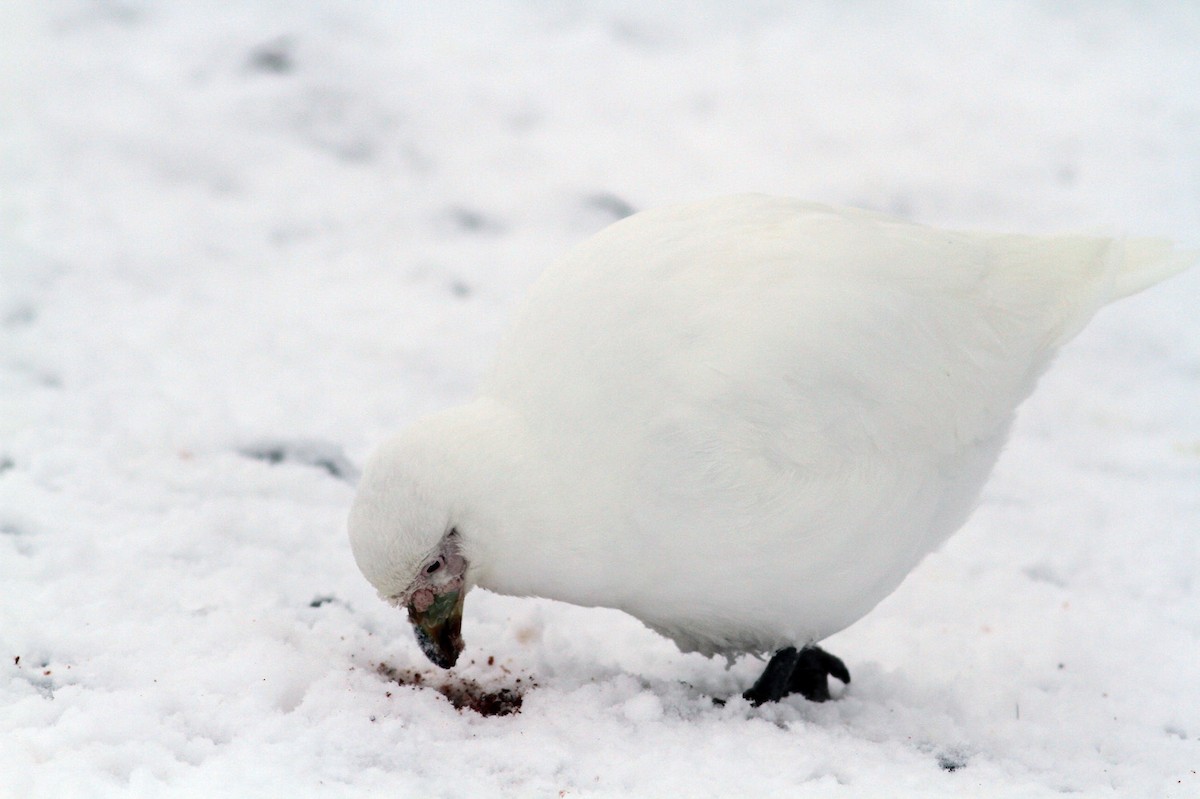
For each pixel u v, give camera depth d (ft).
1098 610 35.58
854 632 34.30
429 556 26.63
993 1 76.79
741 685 30.60
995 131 65.82
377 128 62.54
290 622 29.40
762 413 26.23
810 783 24.31
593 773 24.43
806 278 27.45
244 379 43.98
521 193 58.65
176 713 24.54
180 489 36.09
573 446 26.55
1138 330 52.65
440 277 52.47
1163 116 67.67
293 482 37.50
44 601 28.81
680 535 26.53
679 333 26.61
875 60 71.82
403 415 43.11
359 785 22.85
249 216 55.88
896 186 60.49
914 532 28.63
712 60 70.85
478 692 28.45
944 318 28.94
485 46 70.38
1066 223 58.54
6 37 67.31
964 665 32.63
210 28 69.10
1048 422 46.60
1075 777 26.81
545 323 27.63
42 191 55.77
